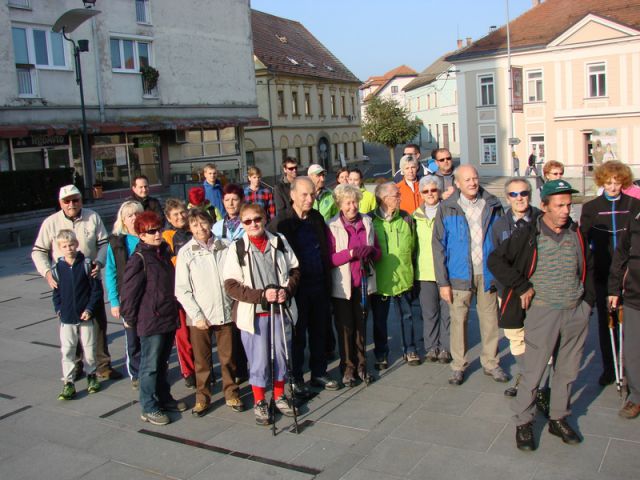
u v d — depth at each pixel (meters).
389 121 43.00
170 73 29.30
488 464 4.46
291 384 5.27
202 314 5.50
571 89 36.69
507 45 36.81
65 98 24.56
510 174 39.62
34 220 20.77
